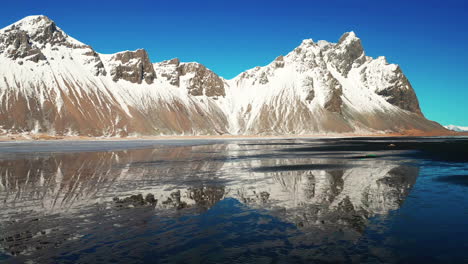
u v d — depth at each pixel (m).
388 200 20.66
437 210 18.06
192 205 19.78
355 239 13.55
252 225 15.59
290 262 11.23
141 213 17.88
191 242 13.26
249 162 45.16
